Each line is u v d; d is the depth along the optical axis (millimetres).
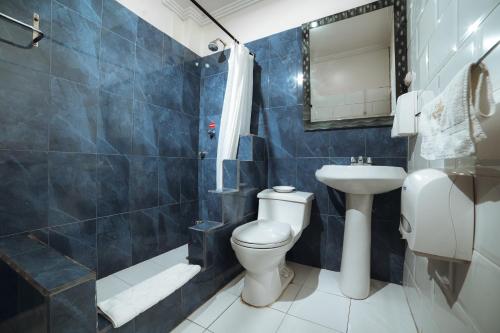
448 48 822
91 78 1407
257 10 2021
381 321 1164
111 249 1504
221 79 2209
